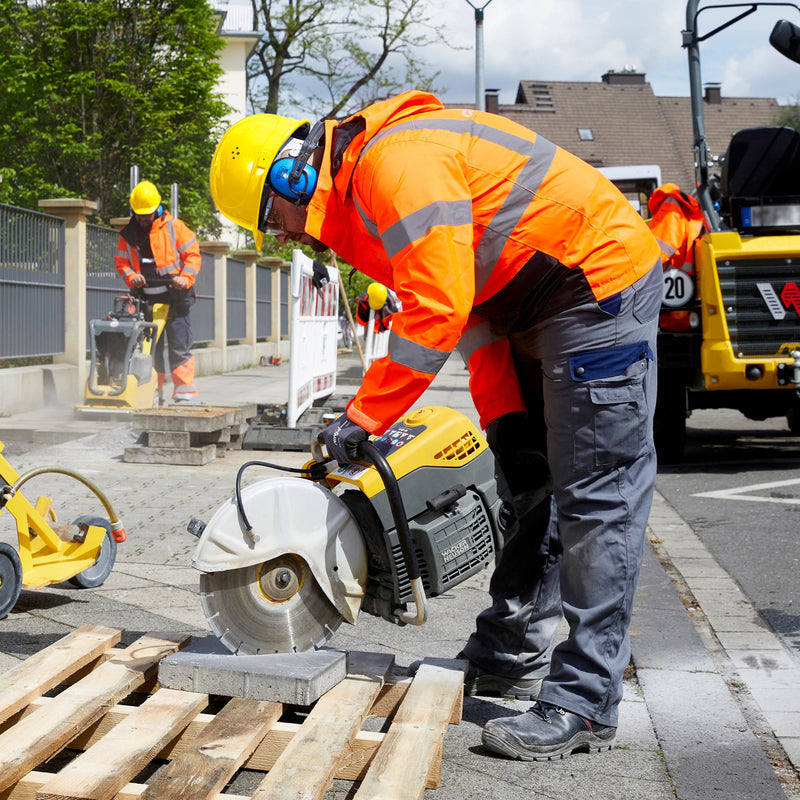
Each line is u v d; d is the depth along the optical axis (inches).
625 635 113.2
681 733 119.0
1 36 935.7
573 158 109.7
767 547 221.0
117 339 396.8
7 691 104.3
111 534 175.0
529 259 106.0
